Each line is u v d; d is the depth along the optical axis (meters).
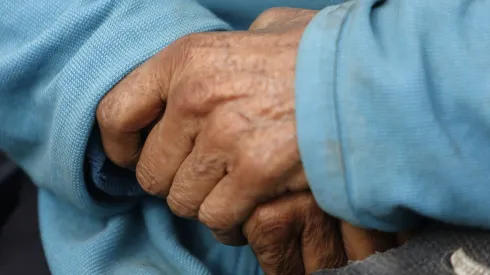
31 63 0.75
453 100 0.61
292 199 0.68
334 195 0.64
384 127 0.62
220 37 0.69
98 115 0.73
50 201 0.85
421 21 0.63
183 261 0.77
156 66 0.71
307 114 0.64
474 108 0.61
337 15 0.66
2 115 0.79
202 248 0.82
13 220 0.99
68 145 0.74
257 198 0.67
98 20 0.75
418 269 0.62
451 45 0.62
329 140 0.63
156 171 0.72
